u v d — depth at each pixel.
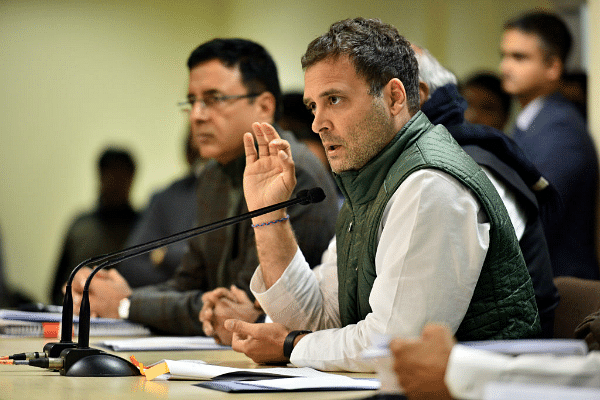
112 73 14.25
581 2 8.85
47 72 13.98
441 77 4.07
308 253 4.77
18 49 13.91
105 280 5.32
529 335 3.22
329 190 4.95
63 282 9.98
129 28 14.36
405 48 3.38
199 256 5.34
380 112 3.28
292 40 12.60
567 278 3.98
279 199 3.60
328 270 3.84
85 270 5.34
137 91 14.34
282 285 3.60
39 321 4.77
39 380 2.87
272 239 3.62
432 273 2.97
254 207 3.65
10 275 13.52
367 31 3.31
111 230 10.05
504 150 3.77
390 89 3.30
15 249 13.61
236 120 5.12
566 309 3.83
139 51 14.38
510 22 7.04
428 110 4.01
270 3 13.19
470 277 3.03
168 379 2.91
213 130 5.12
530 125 6.40
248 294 4.65
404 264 2.99
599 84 6.09
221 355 3.79
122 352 3.94
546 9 10.58
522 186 3.70
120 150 10.23
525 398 1.76
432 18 11.50
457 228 3.02
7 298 10.12
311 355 3.15
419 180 3.06
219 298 4.27
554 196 3.97
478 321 3.13
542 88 6.87
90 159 14.05
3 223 13.61
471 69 11.16
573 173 5.92
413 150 3.22
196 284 5.34
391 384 2.19
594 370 1.89
